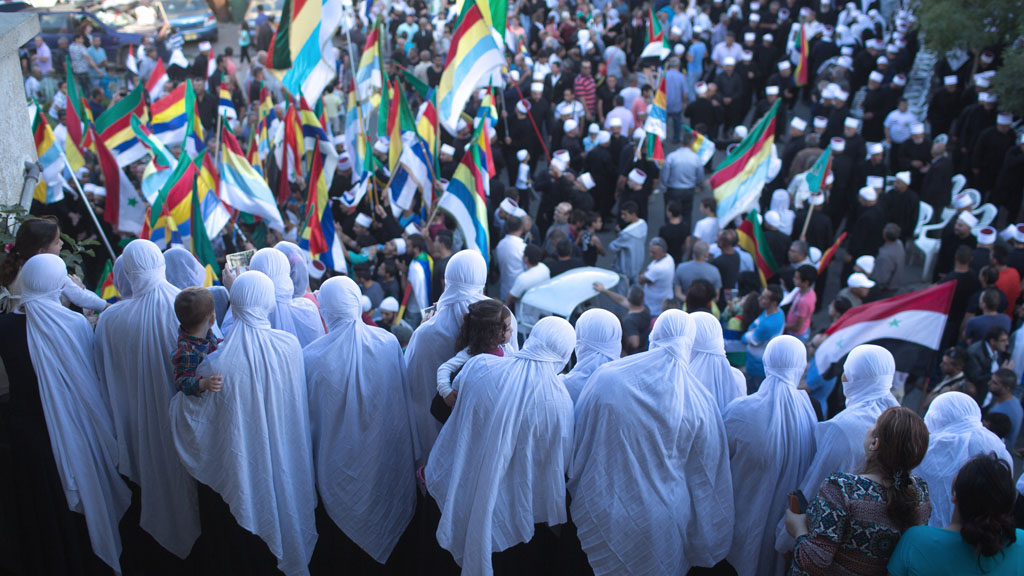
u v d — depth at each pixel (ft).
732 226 37.45
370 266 33.45
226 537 14.11
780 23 62.64
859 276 28.43
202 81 55.21
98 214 37.65
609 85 54.03
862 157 41.06
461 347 14.17
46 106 59.00
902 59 56.29
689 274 30.81
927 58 62.23
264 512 13.55
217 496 13.88
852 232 38.14
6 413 14.05
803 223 36.81
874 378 13.20
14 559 14.79
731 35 59.47
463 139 44.14
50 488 13.52
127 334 13.46
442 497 13.46
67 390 13.34
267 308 13.34
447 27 62.13
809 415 13.79
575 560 14.11
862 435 12.92
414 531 15.42
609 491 13.17
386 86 40.22
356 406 14.07
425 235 32.76
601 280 25.63
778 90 49.60
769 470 13.47
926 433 11.19
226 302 15.51
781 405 13.55
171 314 13.57
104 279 26.84
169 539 14.26
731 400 14.67
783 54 62.34
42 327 13.14
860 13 61.26
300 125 37.17
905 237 39.47
